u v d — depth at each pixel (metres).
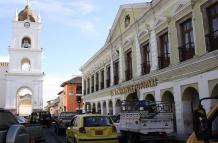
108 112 35.19
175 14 20.16
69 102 67.69
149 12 23.70
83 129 13.42
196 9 17.98
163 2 21.50
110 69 34.84
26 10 68.12
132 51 27.91
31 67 66.19
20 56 65.88
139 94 26.06
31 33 67.25
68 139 15.65
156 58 22.92
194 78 18.09
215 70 16.09
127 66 29.55
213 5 16.75
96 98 41.16
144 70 25.30
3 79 71.56
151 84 23.70
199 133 4.38
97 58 40.47
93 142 13.26
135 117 16.17
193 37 18.41
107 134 13.55
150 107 17.23
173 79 20.52
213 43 16.62
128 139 17.11
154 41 23.31
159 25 22.39
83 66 48.09
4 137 6.84
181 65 19.06
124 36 29.86
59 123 26.45
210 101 16.31
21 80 65.12
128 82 28.38
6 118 7.78
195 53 17.92
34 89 65.50
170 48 20.86
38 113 39.84
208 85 16.66
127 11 28.81
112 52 33.72
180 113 19.53
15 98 64.44
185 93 19.22
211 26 17.02
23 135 7.35
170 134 16.33
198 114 4.40
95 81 41.78
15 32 66.44
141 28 25.81
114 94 32.91
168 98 21.94
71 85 68.44
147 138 15.81
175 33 20.27
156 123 15.92
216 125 4.74
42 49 67.12
